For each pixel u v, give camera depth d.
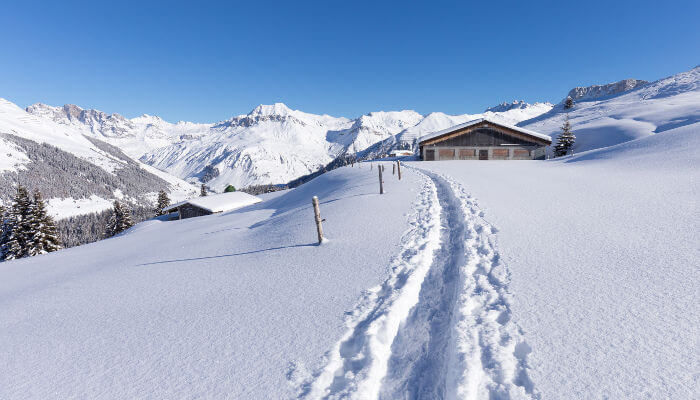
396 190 16.88
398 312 4.85
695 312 4.04
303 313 5.24
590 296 4.71
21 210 41.69
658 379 3.04
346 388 3.41
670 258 5.70
